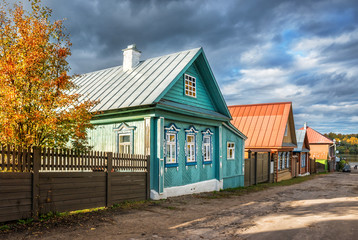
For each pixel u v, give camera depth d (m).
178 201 12.41
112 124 13.90
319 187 20.98
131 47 16.89
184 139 14.63
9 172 7.23
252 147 27.22
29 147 7.84
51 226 7.34
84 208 9.16
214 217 9.46
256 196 15.42
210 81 16.56
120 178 10.62
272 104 29.89
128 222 8.31
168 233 7.40
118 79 16.00
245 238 6.99
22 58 8.13
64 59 9.08
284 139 29.66
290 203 12.88
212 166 17.20
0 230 6.73
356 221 8.56
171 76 13.74
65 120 8.94
